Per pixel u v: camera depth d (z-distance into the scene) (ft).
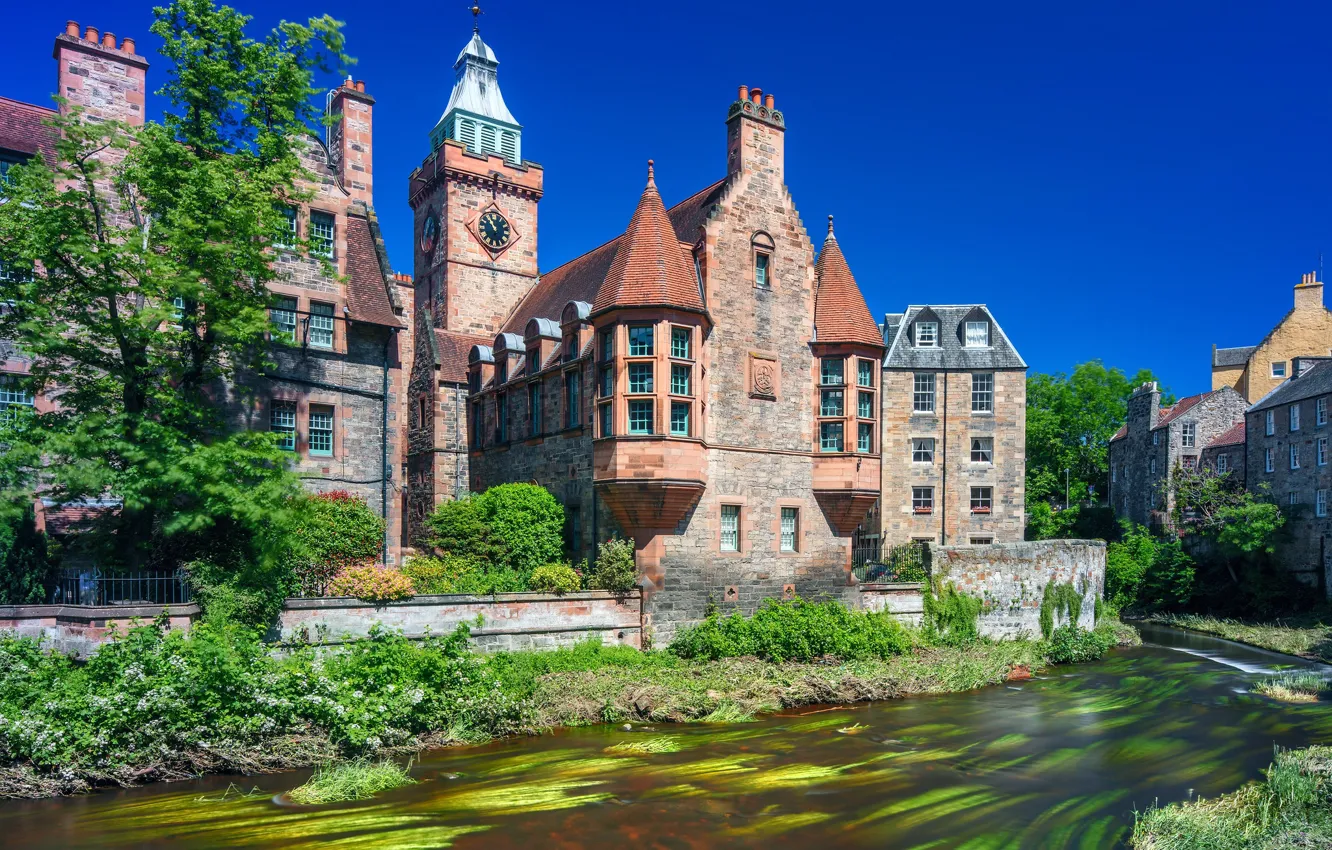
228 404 82.58
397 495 93.40
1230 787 55.52
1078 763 60.44
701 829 45.55
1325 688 87.76
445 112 164.96
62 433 58.23
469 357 126.11
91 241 59.41
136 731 51.16
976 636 106.83
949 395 152.05
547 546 93.50
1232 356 234.38
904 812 49.14
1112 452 215.51
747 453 94.94
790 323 99.60
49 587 67.05
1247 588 149.89
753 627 87.71
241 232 64.80
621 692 70.59
